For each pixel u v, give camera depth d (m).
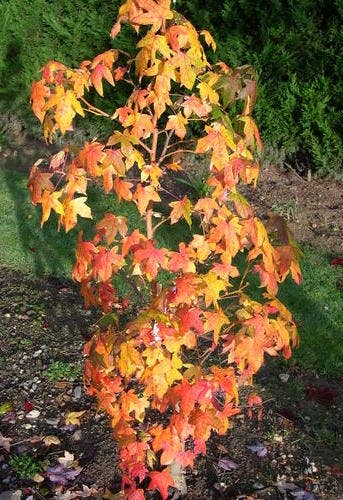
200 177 5.41
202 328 2.08
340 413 3.25
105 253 2.22
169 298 2.13
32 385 3.44
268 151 5.83
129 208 5.22
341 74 5.30
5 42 6.80
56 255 4.63
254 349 2.21
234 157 2.12
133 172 5.82
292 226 5.02
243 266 4.42
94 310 4.07
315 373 3.53
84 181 2.18
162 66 2.04
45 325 3.91
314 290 4.24
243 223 2.16
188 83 2.05
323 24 5.56
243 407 3.24
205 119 2.28
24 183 5.71
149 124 2.16
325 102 5.34
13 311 4.03
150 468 2.85
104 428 3.14
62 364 3.54
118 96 6.23
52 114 2.32
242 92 2.19
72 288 4.32
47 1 6.66
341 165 5.57
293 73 5.56
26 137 6.78
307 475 2.86
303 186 5.57
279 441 3.04
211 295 2.11
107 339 2.29
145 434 2.62
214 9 5.91
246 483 2.81
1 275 4.42
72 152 2.24
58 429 3.15
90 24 6.30
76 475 2.87
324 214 5.16
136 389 3.32
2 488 2.81
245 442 3.03
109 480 2.85
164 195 5.43
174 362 2.20
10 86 6.87
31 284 4.33
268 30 5.50
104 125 6.42
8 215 5.16
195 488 2.79
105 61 2.22
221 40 5.80
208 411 2.20
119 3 6.23
